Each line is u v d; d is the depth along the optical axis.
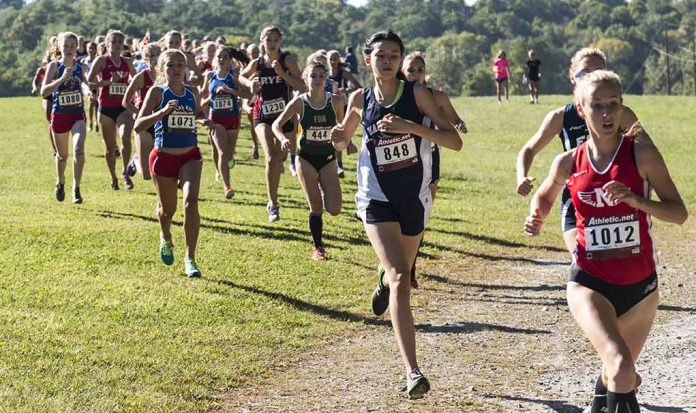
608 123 5.17
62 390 6.46
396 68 6.52
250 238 11.88
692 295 10.13
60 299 8.64
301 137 10.79
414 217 6.70
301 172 10.86
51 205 13.80
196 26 137.25
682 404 6.64
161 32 126.94
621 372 4.97
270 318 8.59
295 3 161.00
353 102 6.79
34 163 19.17
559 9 182.00
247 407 6.58
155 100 9.52
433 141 6.48
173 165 9.65
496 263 11.70
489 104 38.22
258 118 12.88
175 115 9.54
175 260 10.52
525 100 40.03
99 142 23.03
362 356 7.78
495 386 7.08
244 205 14.57
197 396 6.68
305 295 9.45
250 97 15.43
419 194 6.71
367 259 11.20
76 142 13.74
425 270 11.08
